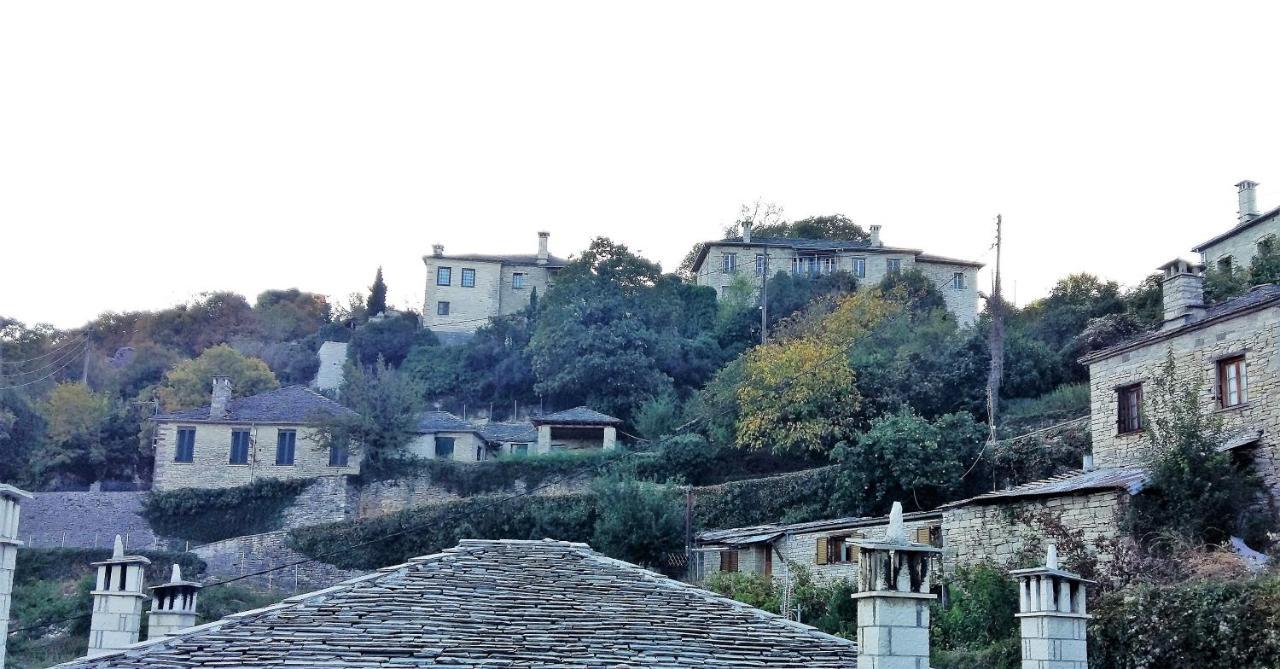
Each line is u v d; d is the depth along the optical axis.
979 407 55.44
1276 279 48.53
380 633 15.10
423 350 87.31
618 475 53.50
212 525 59.47
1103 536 30.36
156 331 103.19
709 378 75.19
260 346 98.12
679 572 47.00
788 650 16.14
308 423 62.59
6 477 66.81
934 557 35.47
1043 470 44.16
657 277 78.81
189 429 63.09
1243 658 22.72
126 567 18.38
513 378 80.62
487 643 14.96
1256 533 29.69
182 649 14.66
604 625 16.05
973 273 85.94
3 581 14.01
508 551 18.58
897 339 64.25
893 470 45.75
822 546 41.09
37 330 98.88
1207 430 32.25
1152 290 59.19
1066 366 57.09
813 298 78.06
